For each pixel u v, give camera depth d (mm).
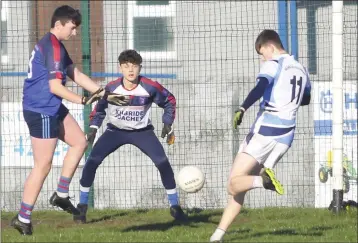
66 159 27469
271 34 23906
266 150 23359
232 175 23234
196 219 32250
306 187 37844
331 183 37562
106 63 38625
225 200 37875
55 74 25406
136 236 25109
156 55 39250
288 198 37844
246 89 38375
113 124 30812
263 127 23281
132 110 30469
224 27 39156
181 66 38969
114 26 39469
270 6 39000
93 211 35250
